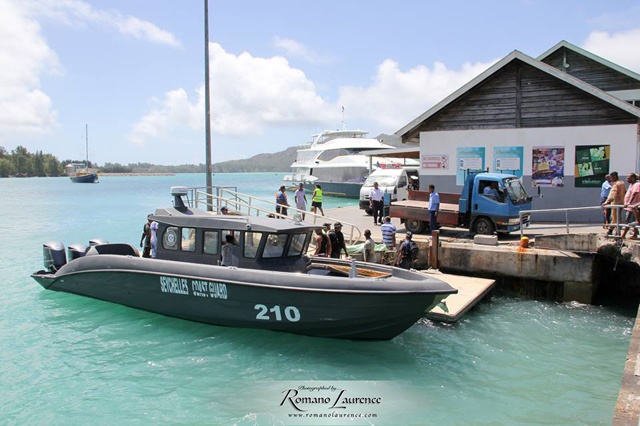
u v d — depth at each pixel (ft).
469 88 61.11
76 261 40.06
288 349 30.99
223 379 27.12
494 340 33.09
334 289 29.63
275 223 33.99
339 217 72.69
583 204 57.93
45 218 115.75
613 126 56.13
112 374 27.81
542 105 59.36
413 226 55.67
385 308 29.48
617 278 47.03
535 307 40.68
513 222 48.73
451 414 23.57
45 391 25.95
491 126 61.82
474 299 37.78
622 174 56.08
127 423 22.82
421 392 25.79
